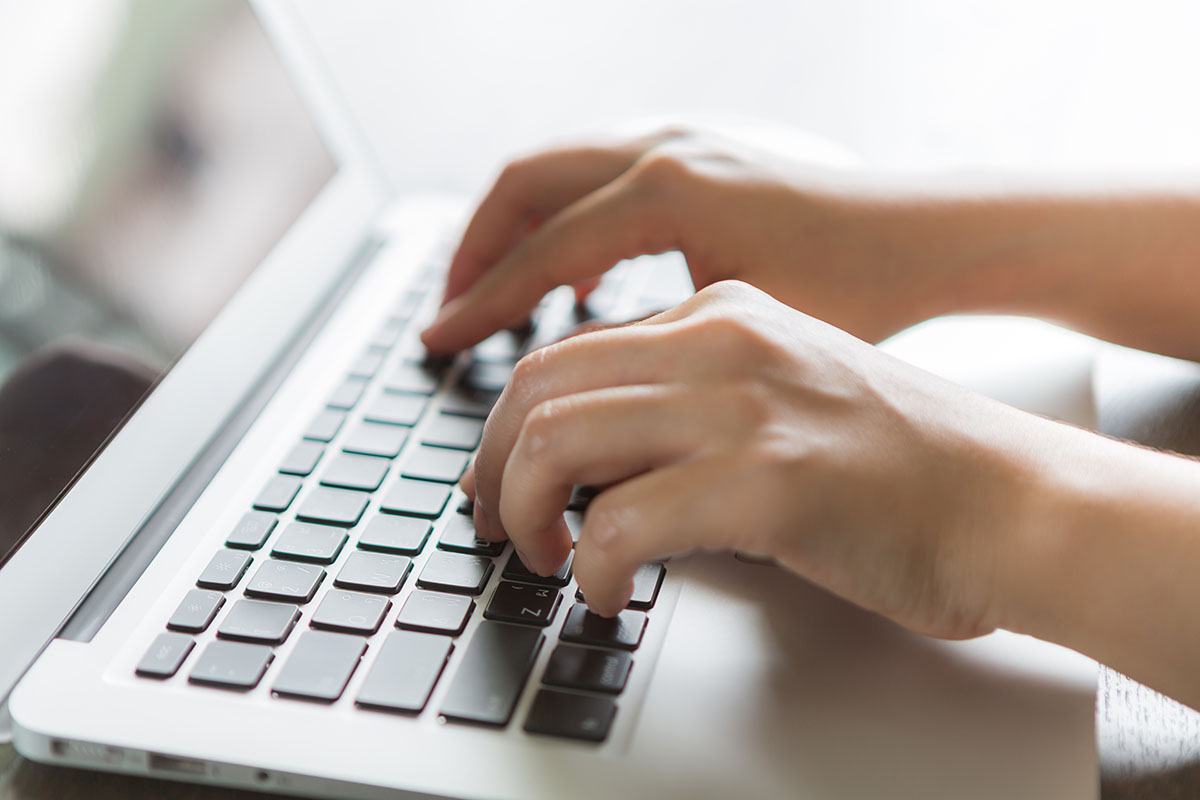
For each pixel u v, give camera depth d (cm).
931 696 33
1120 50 86
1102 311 49
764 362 34
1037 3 87
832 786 30
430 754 32
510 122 91
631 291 58
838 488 32
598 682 33
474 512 40
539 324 56
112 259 47
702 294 38
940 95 89
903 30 88
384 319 57
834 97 90
